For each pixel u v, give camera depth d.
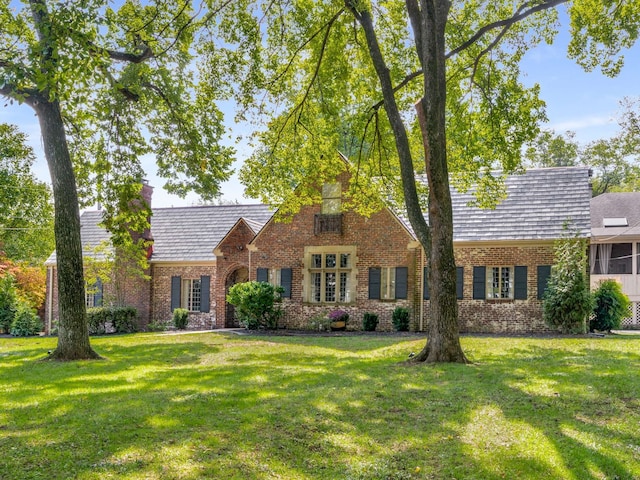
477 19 18.64
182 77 17.62
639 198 34.06
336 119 19.16
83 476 5.47
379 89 19.12
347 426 7.20
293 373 11.56
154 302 29.52
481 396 8.73
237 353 15.70
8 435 6.80
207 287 28.70
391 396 8.87
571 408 7.89
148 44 15.91
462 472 5.66
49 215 36.38
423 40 12.88
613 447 6.20
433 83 12.72
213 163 18.66
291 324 25.25
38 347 18.88
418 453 6.22
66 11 10.65
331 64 17.91
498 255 23.05
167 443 6.46
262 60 16.70
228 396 9.06
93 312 26.38
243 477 5.51
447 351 12.62
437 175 12.73
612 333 21.38
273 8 16.80
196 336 21.84
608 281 22.22
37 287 31.84
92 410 8.09
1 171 31.98
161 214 32.94
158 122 18.77
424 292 23.45
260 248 26.06
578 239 20.92
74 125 18.42
